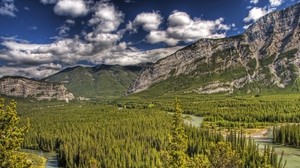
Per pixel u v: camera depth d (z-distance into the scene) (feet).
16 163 122.93
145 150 640.99
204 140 604.90
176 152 176.76
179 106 183.11
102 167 622.54
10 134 123.65
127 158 615.98
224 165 222.48
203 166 199.52
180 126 180.14
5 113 124.06
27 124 130.82
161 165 201.67
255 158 485.15
